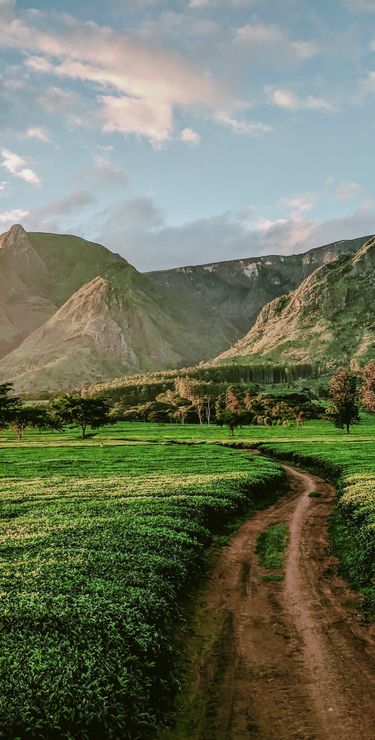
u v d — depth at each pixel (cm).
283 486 4500
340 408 11294
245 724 967
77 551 1823
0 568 1614
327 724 950
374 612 1511
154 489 3394
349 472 4412
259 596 1705
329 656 1230
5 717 860
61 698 923
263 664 1206
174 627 1430
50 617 1223
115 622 1225
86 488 3491
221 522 2853
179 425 16938
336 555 2211
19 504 2881
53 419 11812
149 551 1881
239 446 8644
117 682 1004
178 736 945
